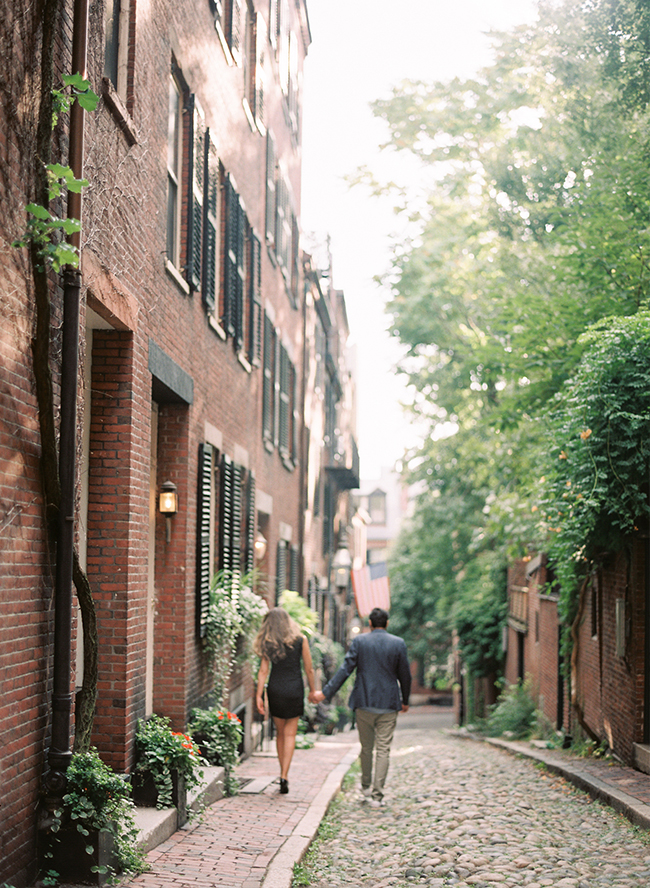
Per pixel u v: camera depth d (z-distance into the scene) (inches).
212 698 402.9
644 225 452.4
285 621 386.9
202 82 393.7
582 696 555.8
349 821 350.3
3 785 183.2
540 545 595.8
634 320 373.1
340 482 1205.7
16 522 189.9
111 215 259.3
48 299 199.0
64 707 205.8
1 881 181.5
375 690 394.6
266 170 623.8
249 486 535.8
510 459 714.8
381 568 896.3
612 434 381.7
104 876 209.6
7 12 184.2
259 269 574.6
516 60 506.9
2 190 183.0
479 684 1284.4
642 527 412.5
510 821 327.9
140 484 291.4
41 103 201.0
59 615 206.1
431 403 896.3
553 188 518.6
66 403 210.2
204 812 313.3
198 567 380.8
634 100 449.7
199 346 393.1
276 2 653.3
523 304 509.7
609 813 338.6
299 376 829.8
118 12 279.6
